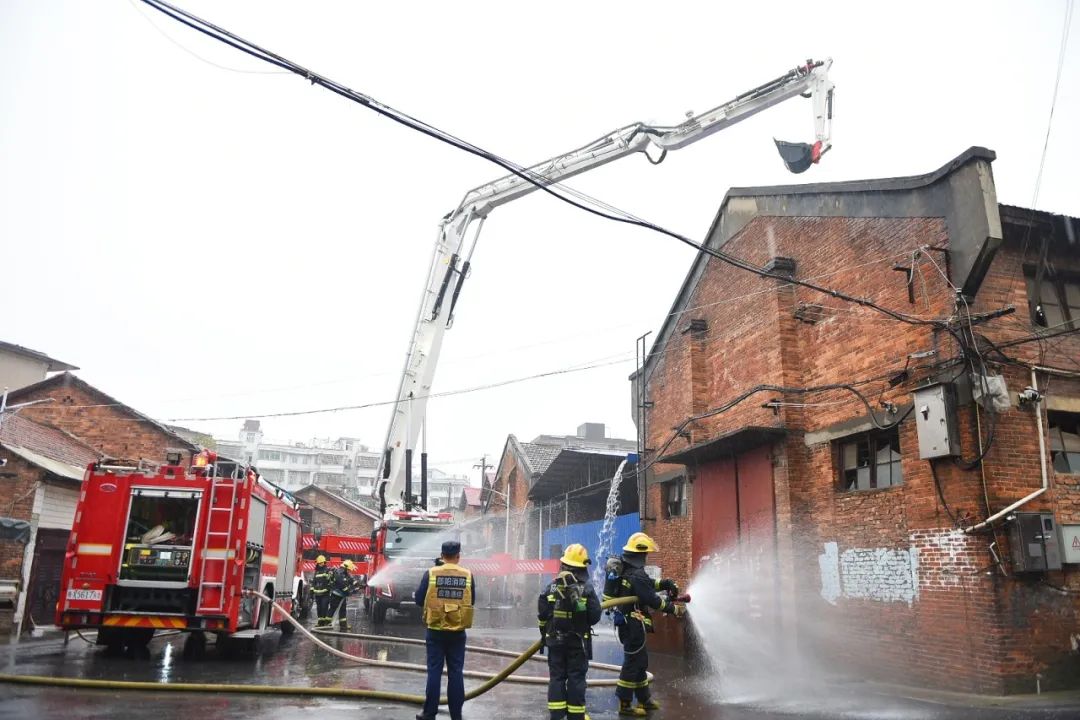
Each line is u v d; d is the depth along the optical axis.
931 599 9.51
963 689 8.93
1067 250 10.37
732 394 14.33
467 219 19.22
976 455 9.06
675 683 9.79
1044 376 9.61
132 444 24.34
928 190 10.19
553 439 41.97
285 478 97.25
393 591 18.81
